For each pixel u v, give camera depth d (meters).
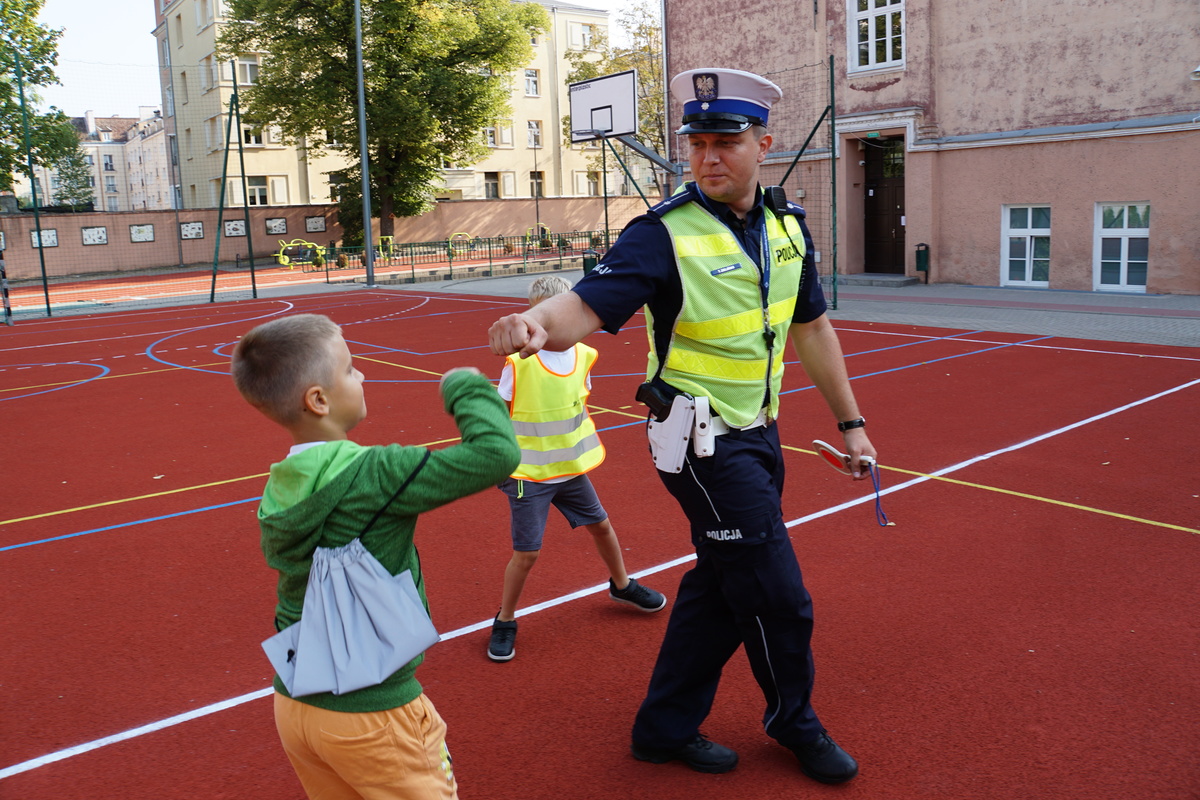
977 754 3.24
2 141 37.03
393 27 37.59
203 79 48.91
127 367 13.57
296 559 2.02
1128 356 11.33
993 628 4.25
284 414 2.03
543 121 54.38
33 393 11.61
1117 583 4.72
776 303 2.96
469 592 4.90
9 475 7.65
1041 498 6.15
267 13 37.44
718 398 2.89
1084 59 17.77
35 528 6.21
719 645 3.17
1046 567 4.96
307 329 2.04
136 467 7.79
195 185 52.09
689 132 2.79
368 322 18.22
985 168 19.53
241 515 6.39
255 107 38.34
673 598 4.76
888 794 3.03
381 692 2.00
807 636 3.02
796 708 3.06
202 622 4.63
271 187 47.84
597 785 3.15
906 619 4.37
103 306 23.75
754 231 2.95
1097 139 17.77
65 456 8.26
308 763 2.13
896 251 22.06
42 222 37.81
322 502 1.96
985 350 12.17
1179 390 9.30
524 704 3.73
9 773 3.32
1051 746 3.27
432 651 4.22
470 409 2.00
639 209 53.06
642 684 3.87
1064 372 10.47
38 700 3.86
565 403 4.19
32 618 4.72
